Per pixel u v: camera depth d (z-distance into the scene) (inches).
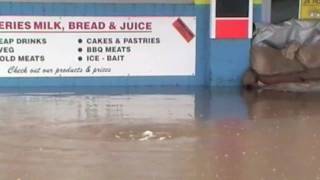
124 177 222.5
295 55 427.8
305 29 441.1
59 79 436.1
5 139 278.2
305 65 426.3
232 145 269.6
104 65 438.9
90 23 433.7
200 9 441.1
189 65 444.8
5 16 425.1
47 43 432.1
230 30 436.1
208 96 402.0
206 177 223.6
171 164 239.3
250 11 435.2
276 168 235.3
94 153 255.3
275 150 261.6
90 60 437.1
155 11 437.4
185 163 241.0
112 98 390.0
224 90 426.6
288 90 425.1
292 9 455.2
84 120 319.9
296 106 365.1
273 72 429.7
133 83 442.9
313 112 345.7
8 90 417.4
